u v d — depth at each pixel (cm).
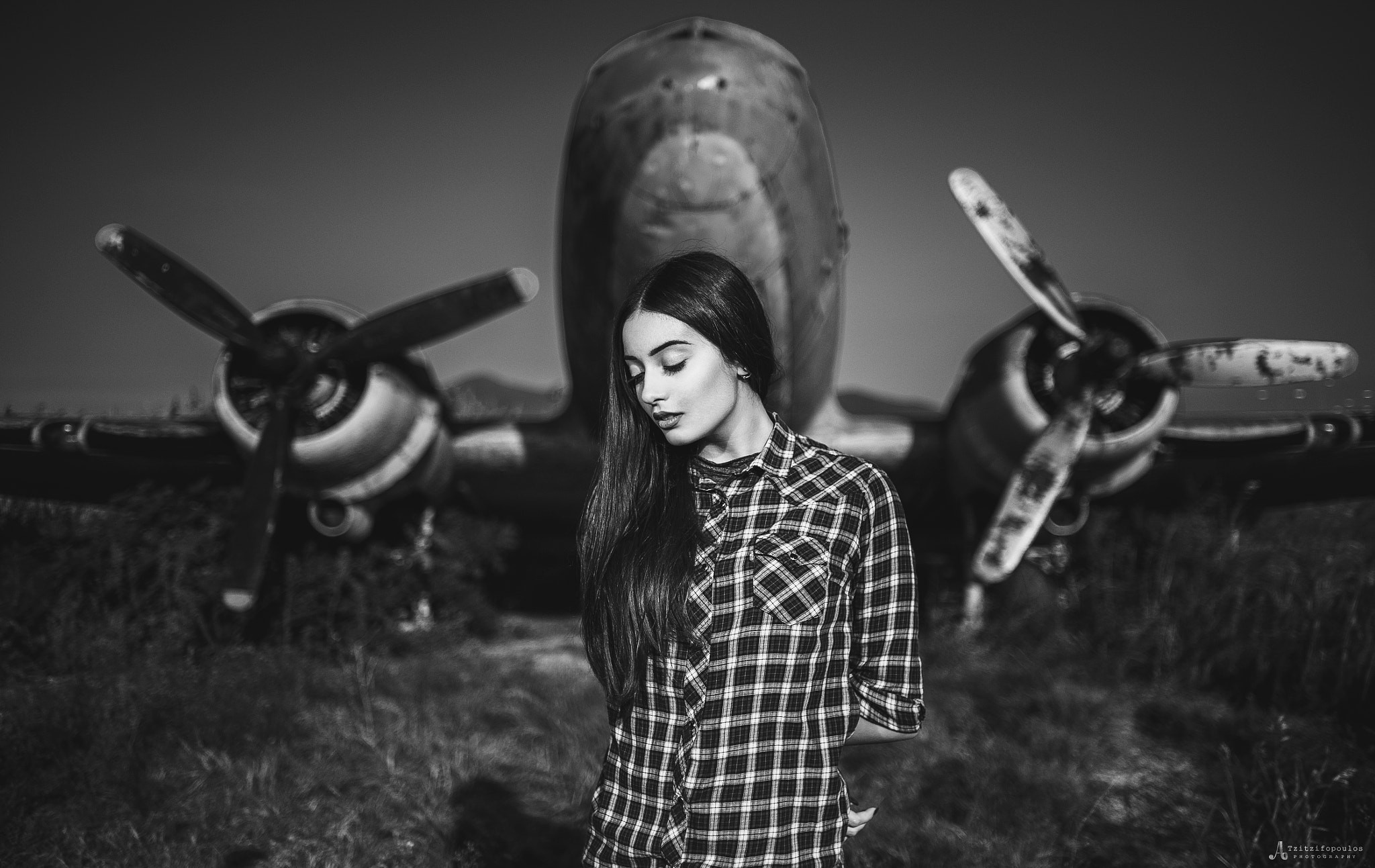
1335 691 441
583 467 721
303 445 581
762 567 128
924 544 822
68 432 645
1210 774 381
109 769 356
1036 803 353
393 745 403
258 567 550
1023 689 494
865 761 399
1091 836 332
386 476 611
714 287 129
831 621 129
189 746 388
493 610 686
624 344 132
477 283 578
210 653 522
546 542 881
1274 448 662
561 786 370
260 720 416
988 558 579
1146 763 400
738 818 126
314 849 316
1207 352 556
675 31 516
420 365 640
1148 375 575
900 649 133
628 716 135
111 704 408
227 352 600
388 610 615
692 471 138
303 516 656
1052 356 625
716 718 127
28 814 327
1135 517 642
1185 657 523
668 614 129
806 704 128
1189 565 582
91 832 318
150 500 588
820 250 550
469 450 700
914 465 702
